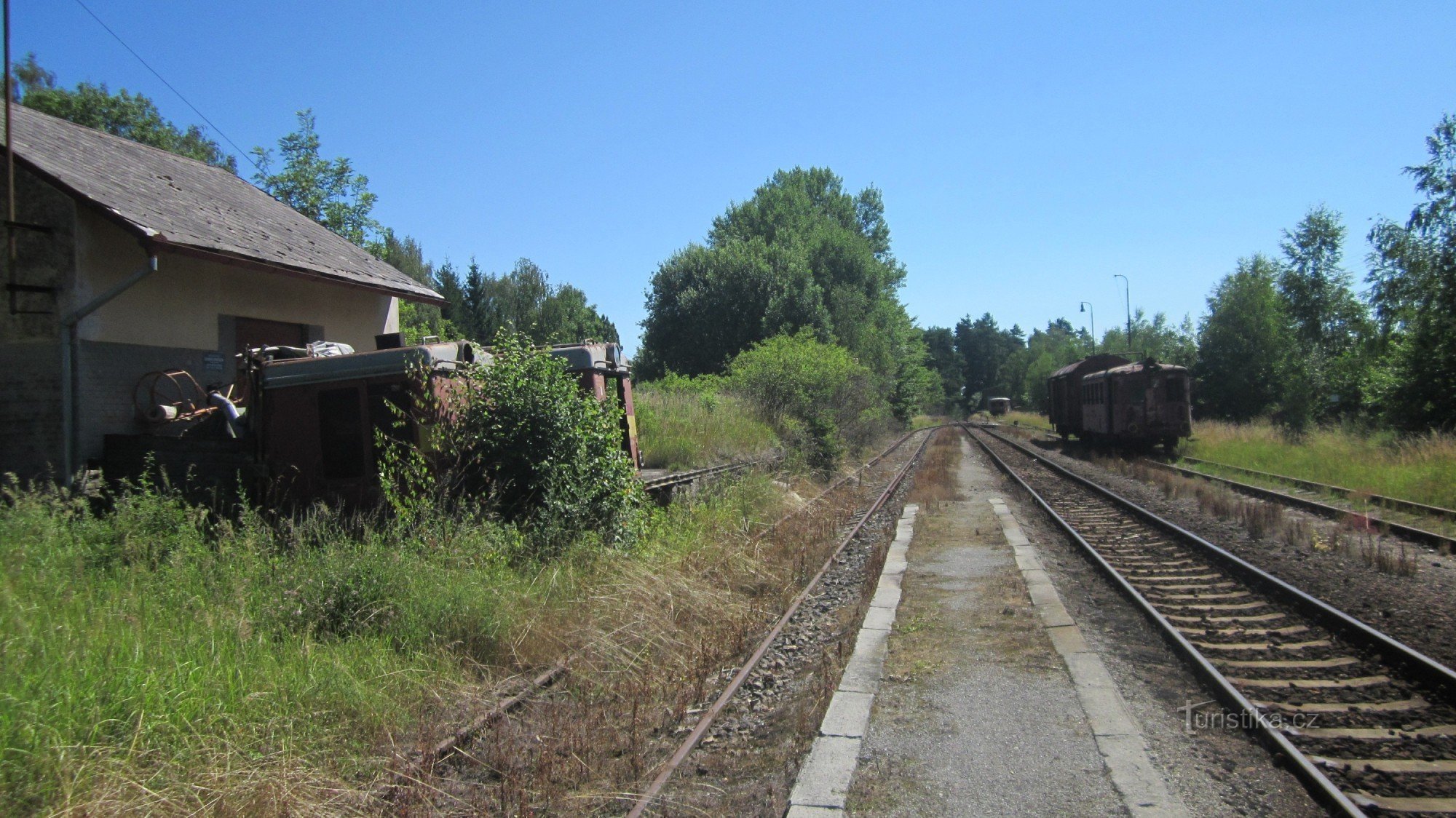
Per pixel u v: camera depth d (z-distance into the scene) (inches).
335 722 200.8
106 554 280.2
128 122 1165.1
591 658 261.6
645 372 1653.5
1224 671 249.4
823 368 1024.9
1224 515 565.0
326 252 561.0
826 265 1875.0
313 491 370.3
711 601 331.6
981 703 228.8
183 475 376.5
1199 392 1528.1
